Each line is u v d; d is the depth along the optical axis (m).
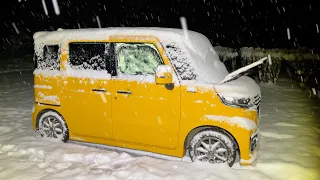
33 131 5.82
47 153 4.74
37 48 5.21
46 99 5.14
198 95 4.14
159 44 4.31
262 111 7.48
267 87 10.80
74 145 5.06
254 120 4.23
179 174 4.04
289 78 12.91
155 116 4.35
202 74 4.21
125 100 4.49
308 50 12.23
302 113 7.30
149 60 4.40
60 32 5.08
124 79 4.48
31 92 9.82
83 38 4.79
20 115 7.02
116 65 4.58
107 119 4.68
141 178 3.93
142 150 4.58
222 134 4.18
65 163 4.43
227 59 11.52
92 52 4.76
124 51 4.53
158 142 4.41
